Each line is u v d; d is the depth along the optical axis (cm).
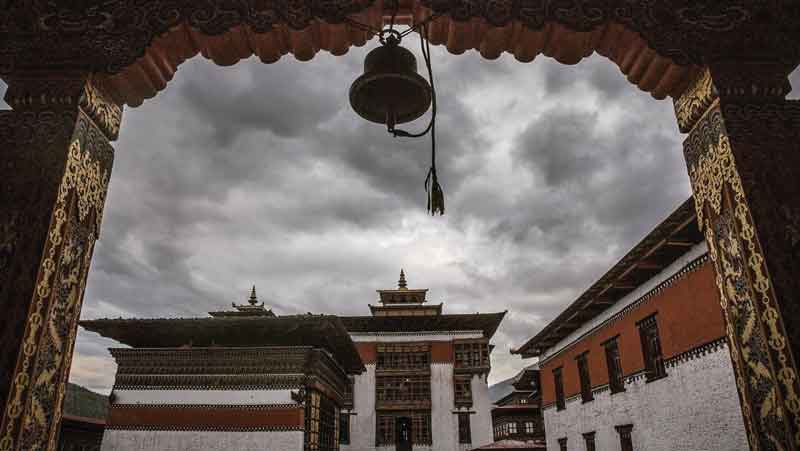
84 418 1678
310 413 1341
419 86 318
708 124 300
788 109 286
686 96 320
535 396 2922
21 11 300
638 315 1211
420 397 2545
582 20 306
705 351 936
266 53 331
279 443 1245
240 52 330
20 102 284
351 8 311
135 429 1280
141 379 1322
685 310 1005
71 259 278
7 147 274
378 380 2586
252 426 1265
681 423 1019
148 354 1333
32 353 246
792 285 249
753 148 276
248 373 1306
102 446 1266
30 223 260
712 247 300
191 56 330
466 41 334
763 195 267
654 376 1134
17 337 241
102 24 302
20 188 267
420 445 2462
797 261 254
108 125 313
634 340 1233
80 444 1706
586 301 1393
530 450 2142
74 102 284
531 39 321
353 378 2584
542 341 1908
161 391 1310
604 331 1422
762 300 255
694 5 308
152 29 303
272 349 1300
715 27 304
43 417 252
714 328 910
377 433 2489
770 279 250
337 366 1609
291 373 1298
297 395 1274
